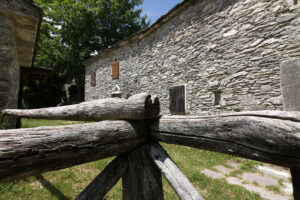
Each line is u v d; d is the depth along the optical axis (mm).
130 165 1097
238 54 3543
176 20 5094
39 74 7012
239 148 686
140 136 1088
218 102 4012
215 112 3975
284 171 2990
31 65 5695
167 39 5414
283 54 2896
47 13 13938
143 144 1123
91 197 956
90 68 10523
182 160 3348
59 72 15078
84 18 13820
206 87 4191
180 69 4938
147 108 1019
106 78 8766
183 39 4852
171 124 991
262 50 3174
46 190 2096
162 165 974
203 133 818
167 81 5395
